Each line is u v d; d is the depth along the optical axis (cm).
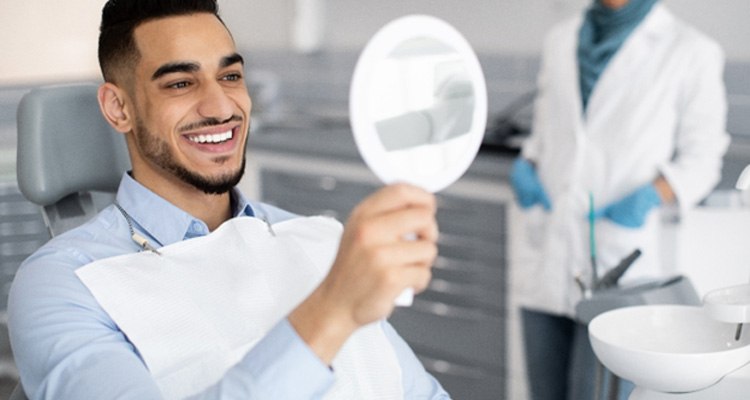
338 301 90
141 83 146
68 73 432
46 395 128
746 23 315
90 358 129
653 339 130
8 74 422
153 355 138
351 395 145
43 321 135
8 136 379
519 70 367
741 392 113
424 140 93
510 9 366
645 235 270
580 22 287
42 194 162
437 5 389
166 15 145
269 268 150
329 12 427
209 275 146
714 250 266
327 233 159
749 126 318
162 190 154
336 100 432
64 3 425
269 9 446
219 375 140
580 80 283
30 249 362
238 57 148
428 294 338
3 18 418
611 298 144
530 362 304
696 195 267
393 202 84
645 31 273
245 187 390
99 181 168
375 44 90
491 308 321
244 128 150
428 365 344
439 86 93
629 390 135
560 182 284
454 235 327
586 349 165
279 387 96
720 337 128
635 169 273
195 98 145
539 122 296
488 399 329
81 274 141
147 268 144
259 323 145
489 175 312
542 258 292
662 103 271
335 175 361
